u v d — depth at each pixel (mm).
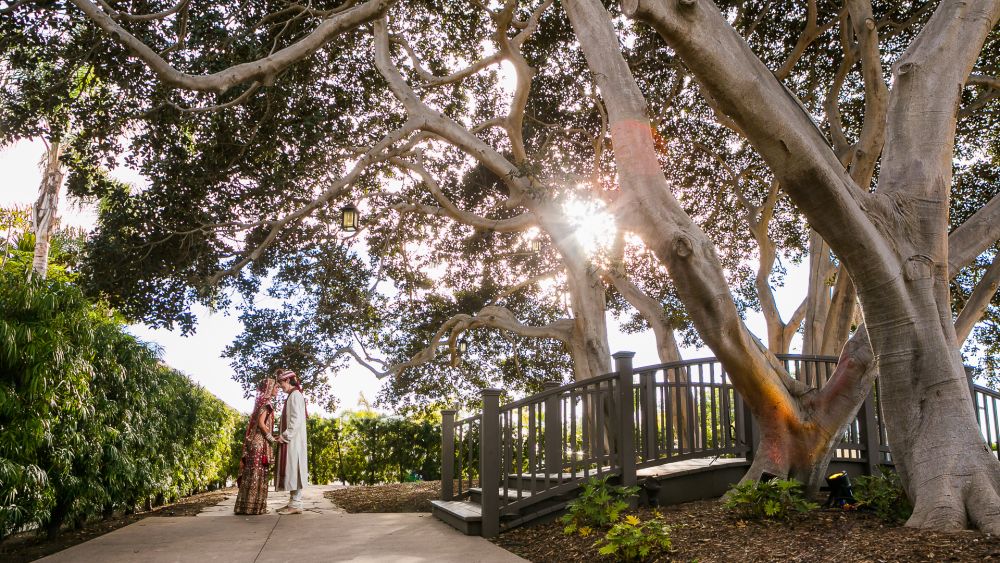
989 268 8125
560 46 13516
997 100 11695
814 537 4594
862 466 7562
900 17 11570
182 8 7176
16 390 4980
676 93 12875
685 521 5516
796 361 7746
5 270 5352
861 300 5340
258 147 10141
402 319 17547
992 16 5977
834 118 10992
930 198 5461
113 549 5594
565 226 11367
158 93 9031
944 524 4520
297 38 10125
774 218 16375
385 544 5836
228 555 5309
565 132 14297
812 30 10906
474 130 12438
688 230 5812
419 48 13938
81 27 8297
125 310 10211
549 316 18859
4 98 8461
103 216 10164
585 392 6863
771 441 6320
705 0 4969
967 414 5000
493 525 6316
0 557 5500
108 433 6680
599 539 5117
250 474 8289
